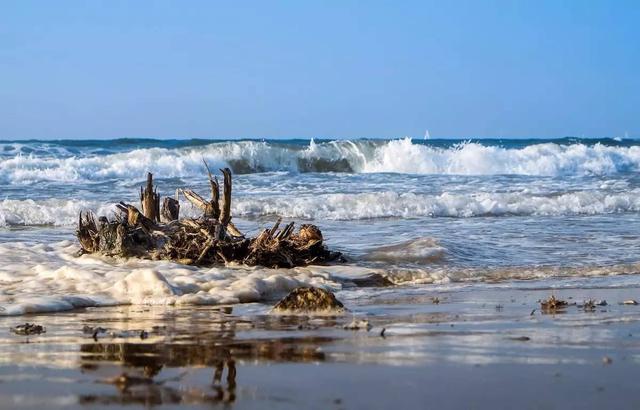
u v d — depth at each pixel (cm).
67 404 755
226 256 2175
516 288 1945
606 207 4188
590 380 852
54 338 1175
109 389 815
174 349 1061
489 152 6650
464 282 2098
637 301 1670
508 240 2842
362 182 5084
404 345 1077
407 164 6569
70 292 1753
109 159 5816
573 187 4872
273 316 1439
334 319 1380
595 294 1812
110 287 1775
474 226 3334
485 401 767
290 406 748
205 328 1274
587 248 2677
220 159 6266
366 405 752
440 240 2647
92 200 4056
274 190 4569
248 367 926
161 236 2212
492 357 983
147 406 748
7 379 866
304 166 6562
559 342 1100
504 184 5078
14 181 5088
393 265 2294
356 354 1008
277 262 2181
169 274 1941
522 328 1247
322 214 3794
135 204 3856
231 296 1725
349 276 2112
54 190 4528
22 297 1677
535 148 6806
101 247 2191
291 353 1019
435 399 774
